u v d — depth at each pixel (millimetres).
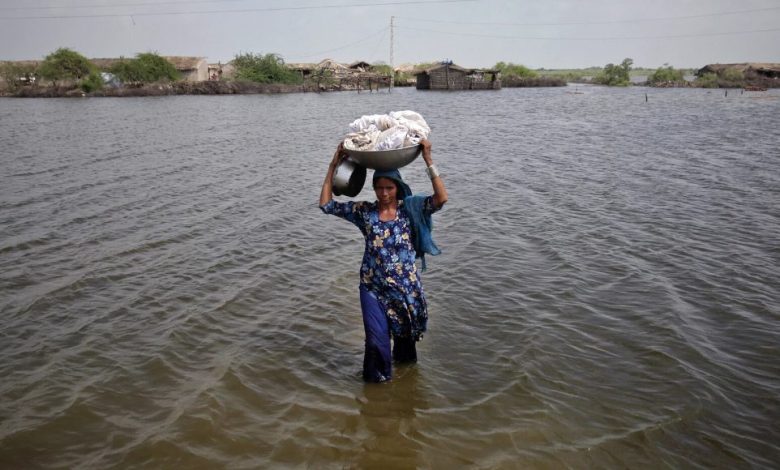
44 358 5297
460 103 51062
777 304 6406
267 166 16172
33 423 4320
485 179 14180
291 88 77750
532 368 5086
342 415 4449
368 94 72625
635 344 5504
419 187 13375
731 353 5348
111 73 72750
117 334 5770
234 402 4598
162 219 10211
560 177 14266
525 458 3947
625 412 4457
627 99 56500
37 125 28906
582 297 6621
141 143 21281
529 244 8703
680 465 3887
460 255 8195
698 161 16547
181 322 6016
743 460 3934
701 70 106250
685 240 8797
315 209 11008
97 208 10992
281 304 6551
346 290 6973
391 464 3893
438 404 4590
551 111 39906
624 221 9922
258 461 3922
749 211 10594
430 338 5691
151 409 4508
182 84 70562
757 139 21812
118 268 7660
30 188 12812
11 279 7254
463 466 3873
